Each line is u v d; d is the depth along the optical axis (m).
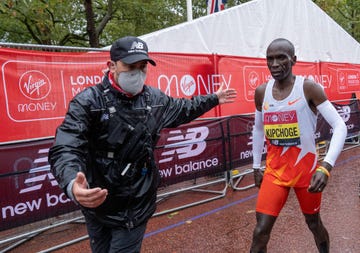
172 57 6.30
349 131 9.31
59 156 1.90
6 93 4.44
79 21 16.56
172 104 2.51
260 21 9.09
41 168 4.27
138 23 16.98
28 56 4.62
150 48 6.81
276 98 2.90
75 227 5.00
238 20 8.53
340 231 4.27
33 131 4.68
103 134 2.10
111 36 18.48
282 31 9.73
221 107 7.22
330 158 2.67
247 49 8.77
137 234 2.24
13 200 4.03
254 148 3.24
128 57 2.04
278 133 2.89
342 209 5.06
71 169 1.83
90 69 5.25
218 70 7.09
